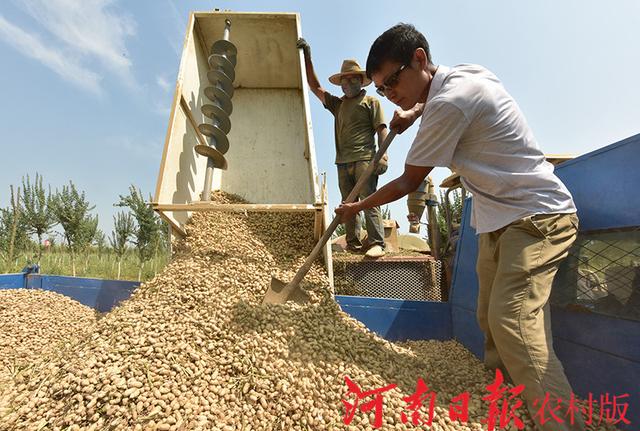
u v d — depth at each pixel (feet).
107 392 5.11
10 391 5.84
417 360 6.98
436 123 5.61
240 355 6.07
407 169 6.33
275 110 15.37
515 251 5.39
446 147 5.71
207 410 5.08
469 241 8.60
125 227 29.01
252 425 5.01
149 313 6.89
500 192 5.69
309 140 10.60
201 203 8.80
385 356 6.73
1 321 9.91
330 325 7.16
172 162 10.12
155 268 26.81
